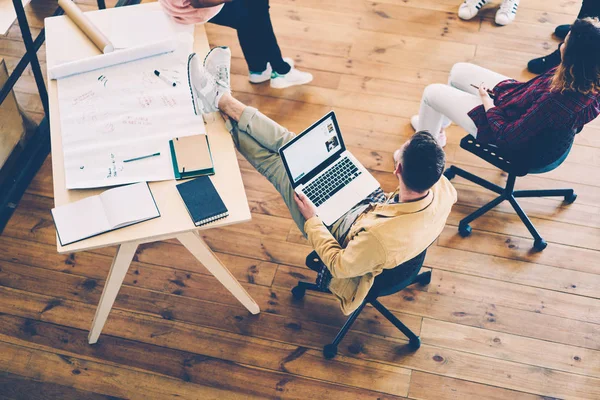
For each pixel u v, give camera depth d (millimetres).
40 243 2898
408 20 3777
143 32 2500
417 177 1872
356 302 2207
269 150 2463
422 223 2006
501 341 2662
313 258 2500
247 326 2705
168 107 2285
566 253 2896
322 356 2631
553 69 2428
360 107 3385
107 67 2395
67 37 2512
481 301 2768
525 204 3053
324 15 3797
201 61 2438
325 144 2414
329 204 2398
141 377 2574
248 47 3260
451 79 2920
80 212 2027
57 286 2787
